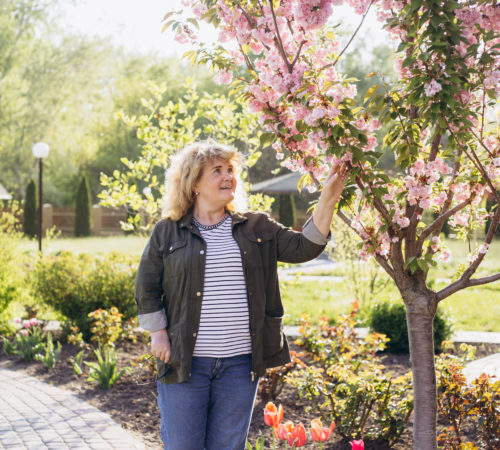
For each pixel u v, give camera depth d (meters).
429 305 3.17
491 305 11.27
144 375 6.59
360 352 6.11
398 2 3.01
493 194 3.11
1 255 8.82
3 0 34.25
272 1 3.04
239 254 2.88
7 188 37.00
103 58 37.25
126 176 8.05
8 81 33.31
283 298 12.15
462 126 2.91
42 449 4.39
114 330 7.73
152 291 2.92
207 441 2.93
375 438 4.57
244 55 3.35
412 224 3.15
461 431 4.67
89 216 34.06
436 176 3.01
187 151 3.01
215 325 2.82
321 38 3.29
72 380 6.53
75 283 8.66
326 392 4.69
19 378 6.50
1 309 8.77
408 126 3.02
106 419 5.12
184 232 2.92
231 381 2.86
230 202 3.11
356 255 11.01
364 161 2.83
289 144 3.26
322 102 2.83
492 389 4.32
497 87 2.88
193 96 8.19
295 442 2.96
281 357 2.98
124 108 41.16
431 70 2.73
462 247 20.95
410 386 4.57
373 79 34.66
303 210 35.88
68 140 36.09
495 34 3.07
